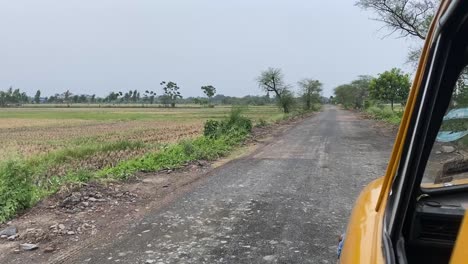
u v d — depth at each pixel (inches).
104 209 287.9
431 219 79.0
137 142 778.8
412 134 67.2
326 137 855.1
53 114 3073.3
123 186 353.7
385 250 62.1
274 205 291.4
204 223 252.5
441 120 66.8
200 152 535.5
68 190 318.0
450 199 83.1
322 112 2871.6
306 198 310.7
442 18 56.6
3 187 285.7
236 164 486.3
